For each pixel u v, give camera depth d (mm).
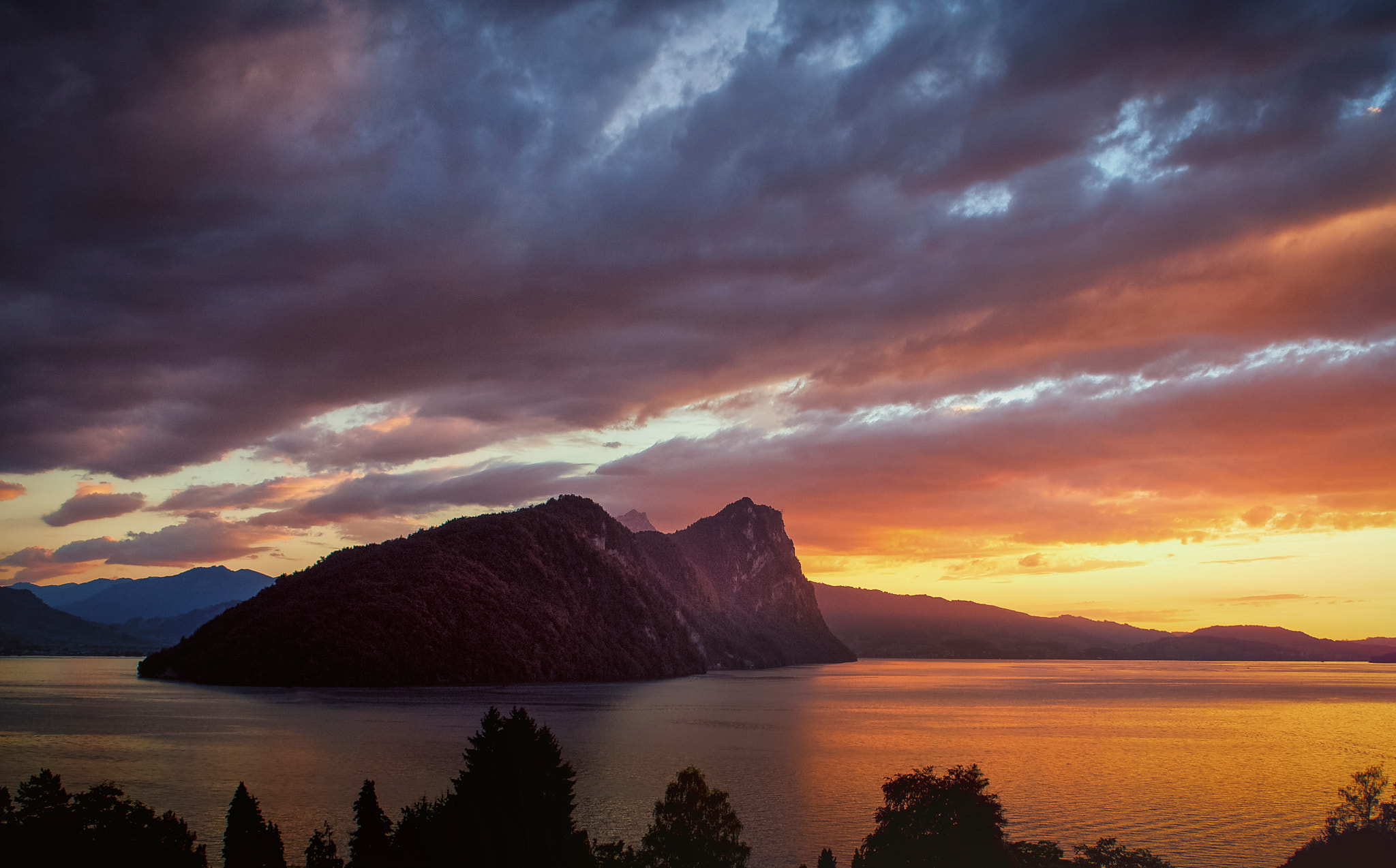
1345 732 188500
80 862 46906
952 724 194625
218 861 66688
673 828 49969
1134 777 119438
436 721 162375
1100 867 60094
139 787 97000
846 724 187750
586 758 124750
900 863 51219
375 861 46438
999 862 51781
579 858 47031
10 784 97562
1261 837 85000
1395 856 62000
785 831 81375
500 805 46250
